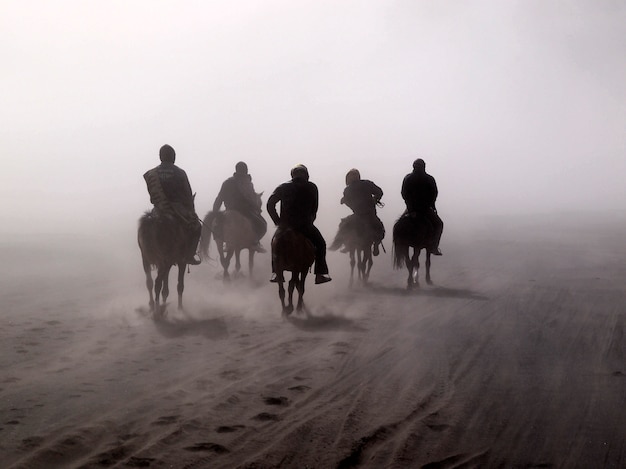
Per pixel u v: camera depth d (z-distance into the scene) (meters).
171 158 13.55
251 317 13.46
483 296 15.84
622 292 16.31
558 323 12.91
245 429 7.55
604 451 7.09
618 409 8.27
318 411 8.12
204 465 6.66
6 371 9.61
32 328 12.27
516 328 12.49
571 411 8.20
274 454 6.91
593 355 10.66
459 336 11.87
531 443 7.28
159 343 11.28
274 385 9.05
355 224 17.05
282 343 11.34
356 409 8.18
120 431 7.46
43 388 8.87
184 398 8.52
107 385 9.02
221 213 17.03
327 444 7.18
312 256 13.38
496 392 8.87
